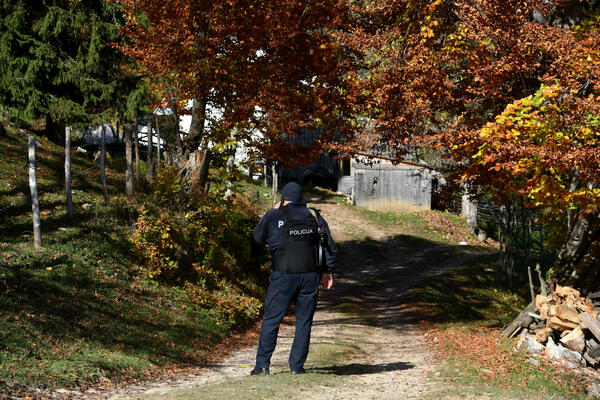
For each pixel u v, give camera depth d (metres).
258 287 17.73
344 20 15.07
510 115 8.59
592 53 8.47
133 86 24.31
